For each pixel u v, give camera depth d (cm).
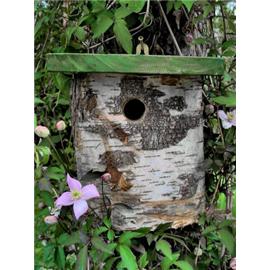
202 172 75
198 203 74
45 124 90
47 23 86
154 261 77
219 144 79
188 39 81
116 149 70
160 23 80
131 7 73
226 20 88
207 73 70
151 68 68
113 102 70
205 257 81
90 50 80
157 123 71
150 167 71
